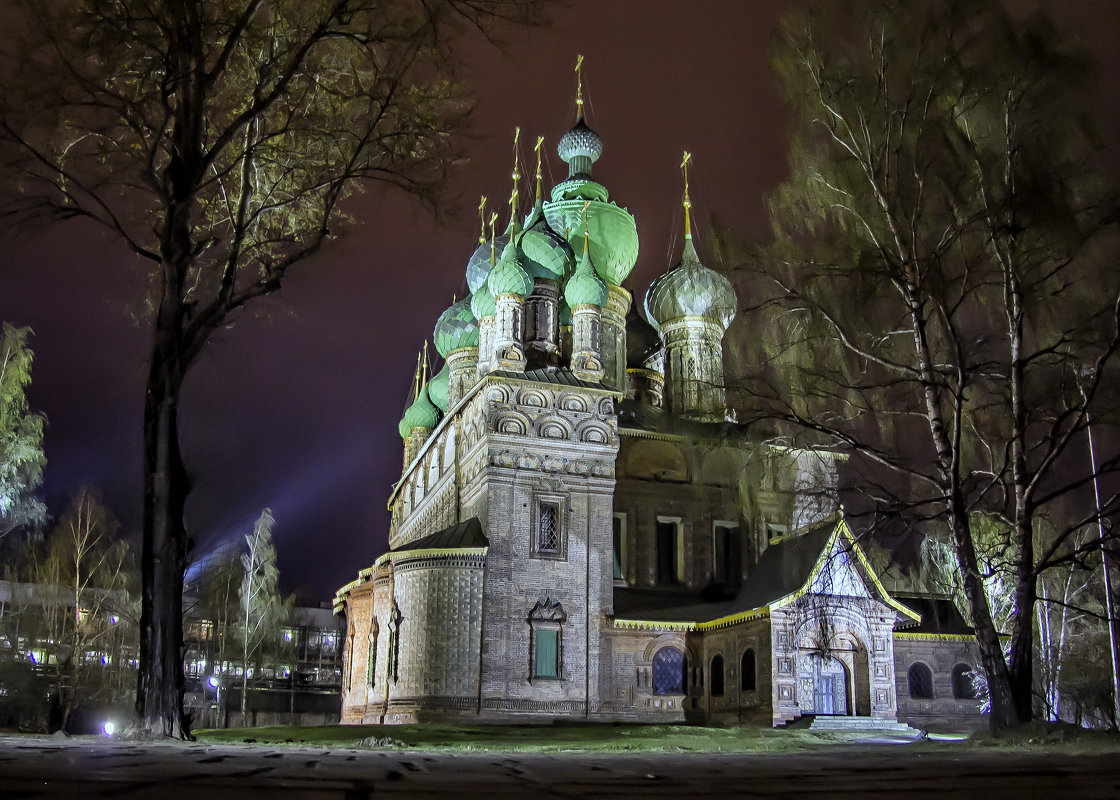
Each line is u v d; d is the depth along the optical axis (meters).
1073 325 22.67
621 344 52.62
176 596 17.58
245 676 61.41
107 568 54.56
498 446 42.69
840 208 24.28
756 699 39.19
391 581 42.50
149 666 17.19
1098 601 40.56
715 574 46.88
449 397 56.09
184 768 7.00
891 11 23.47
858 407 25.00
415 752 13.44
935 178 22.84
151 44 16.97
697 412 30.36
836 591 39.84
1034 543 36.94
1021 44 22.34
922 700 43.69
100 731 45.97
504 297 45.94
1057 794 6.07
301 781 6.20
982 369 23.66
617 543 46.09
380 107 19.22
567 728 35.84
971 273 22.77
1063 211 21.80
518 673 40.56
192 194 18.02
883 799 5.65
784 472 37.16
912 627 44.84
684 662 43.34
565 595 42.03
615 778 7.28
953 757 12.63
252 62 19.61
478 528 42.44
